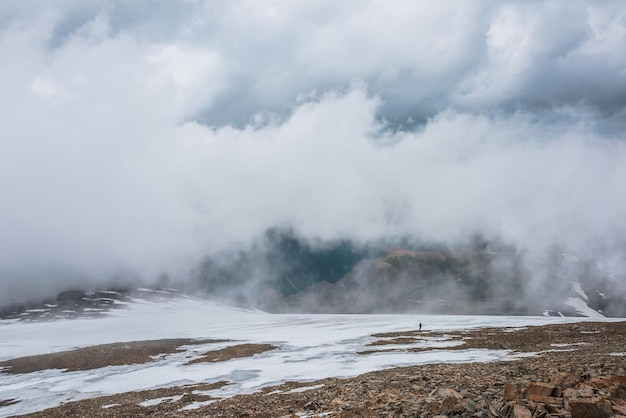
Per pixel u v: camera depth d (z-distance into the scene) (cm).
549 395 1606
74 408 4322
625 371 2342
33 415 4234
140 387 5384
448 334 8888
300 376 4922
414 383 2673
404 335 9244
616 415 1305
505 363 3747
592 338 6681
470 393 1981
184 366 6925
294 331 12025
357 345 7981
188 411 3222
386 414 1781
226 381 5069
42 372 7481
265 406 2808
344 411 1978
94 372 7069
